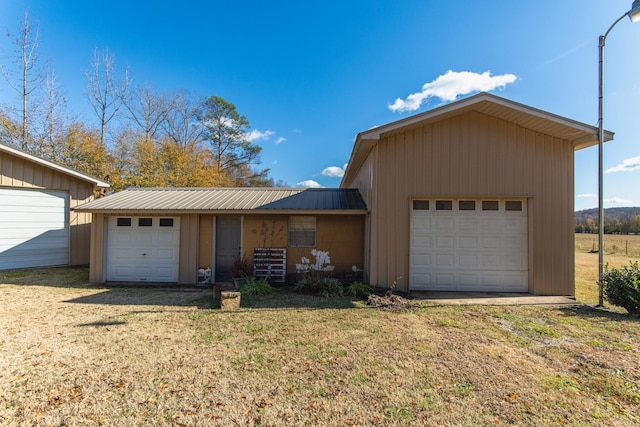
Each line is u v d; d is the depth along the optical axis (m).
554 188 7.30
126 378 3.13
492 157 7.34
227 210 8.07
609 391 2.98
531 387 3.04
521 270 7.37
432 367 3.45
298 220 8.77
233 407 2.67
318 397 2.84
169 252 8.52
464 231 7.47
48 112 18.12
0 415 2.51
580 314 5.53
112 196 9.48
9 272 9.27
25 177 9.64
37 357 3.58
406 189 7.36
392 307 5.87
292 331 4.57
